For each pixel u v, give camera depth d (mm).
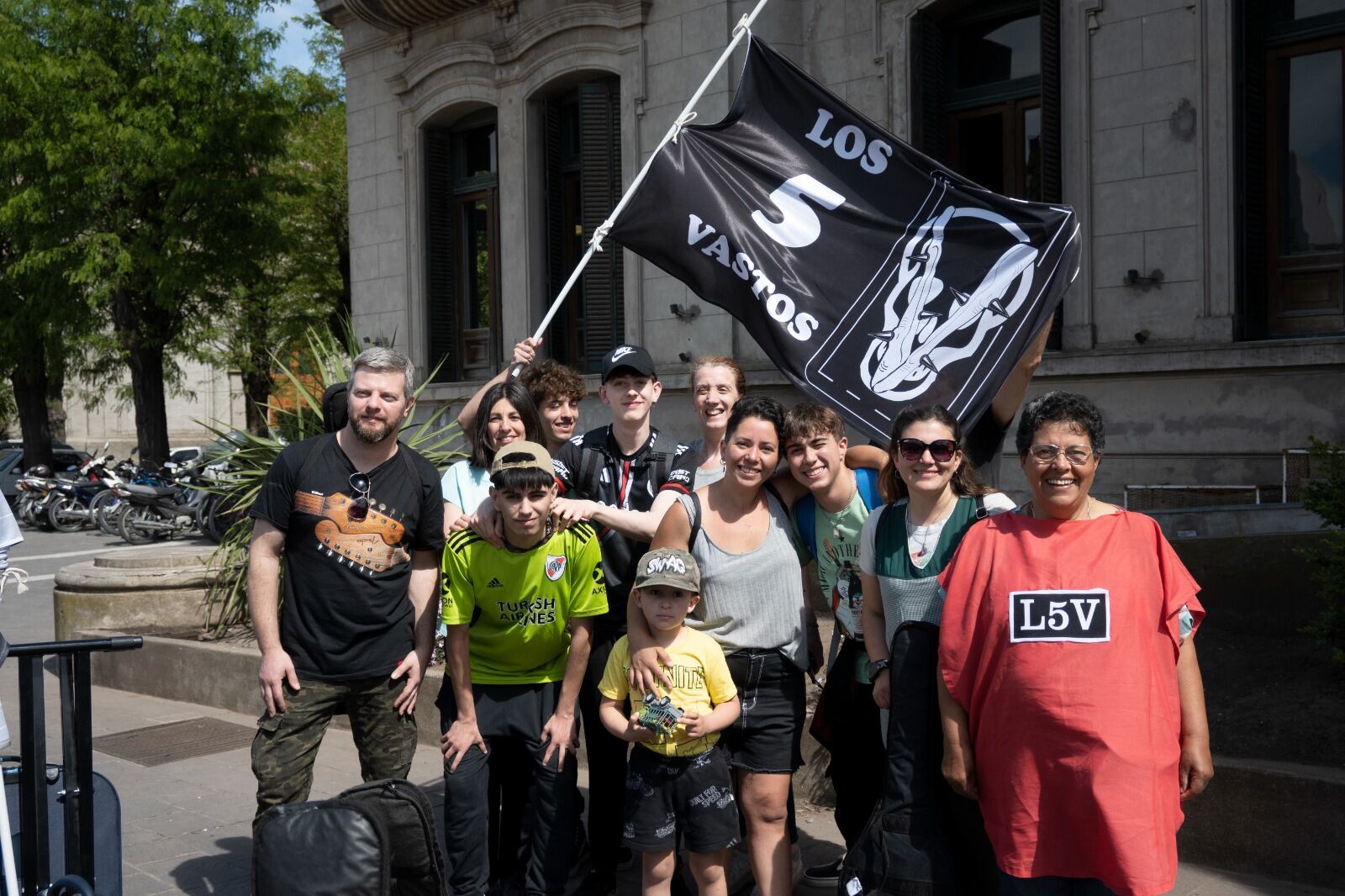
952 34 10359
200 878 4828
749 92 4945
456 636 4023
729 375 4426
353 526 3930
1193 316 8727
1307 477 7562
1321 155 8531
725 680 3785
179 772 6398
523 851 4348
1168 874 2955
